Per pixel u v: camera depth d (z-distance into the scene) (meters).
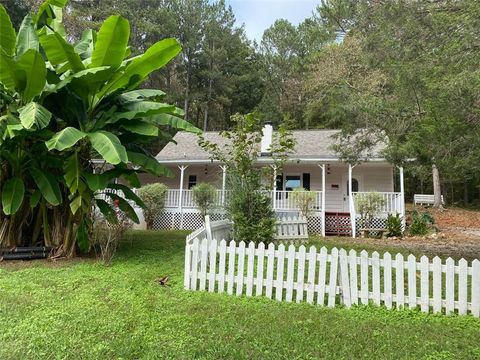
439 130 6.26
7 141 7.18
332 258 5.23
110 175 7.95
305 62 33.47
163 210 15.91
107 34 7.00
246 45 39.41
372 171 16.48
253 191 8.81
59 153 7.97
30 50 6.47
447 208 27.19
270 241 8.54
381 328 4.17
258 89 37.56
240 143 9.32
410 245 11.23
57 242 8.14
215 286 5.78
